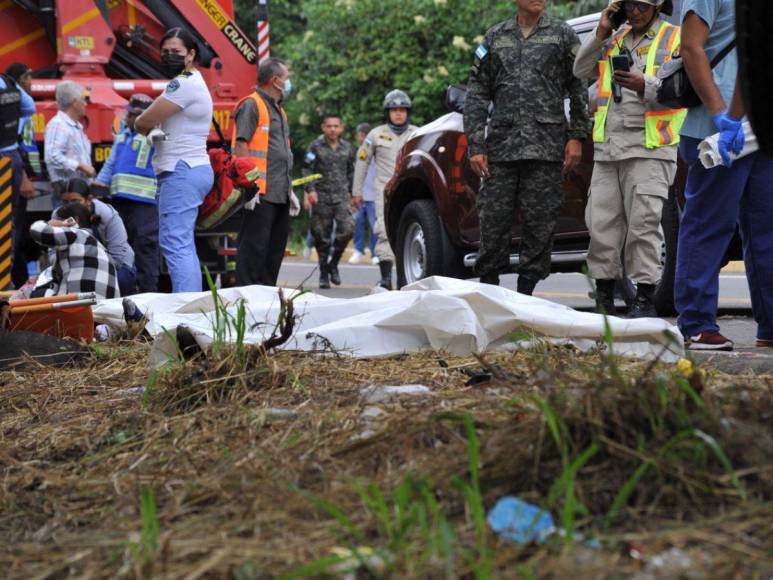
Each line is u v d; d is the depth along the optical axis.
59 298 6.91
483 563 2.59
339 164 17.12
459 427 3.61
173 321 7.16
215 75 14.23
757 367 5.50
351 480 3.35
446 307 5.81
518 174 8.84
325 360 5.57
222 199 10.48
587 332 5.80
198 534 3.07
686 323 7.05
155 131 9.92
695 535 2.73
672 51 8.40
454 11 26.62
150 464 3.90
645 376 3.41
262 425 4.12
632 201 8.52
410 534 2.88
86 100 13.38
